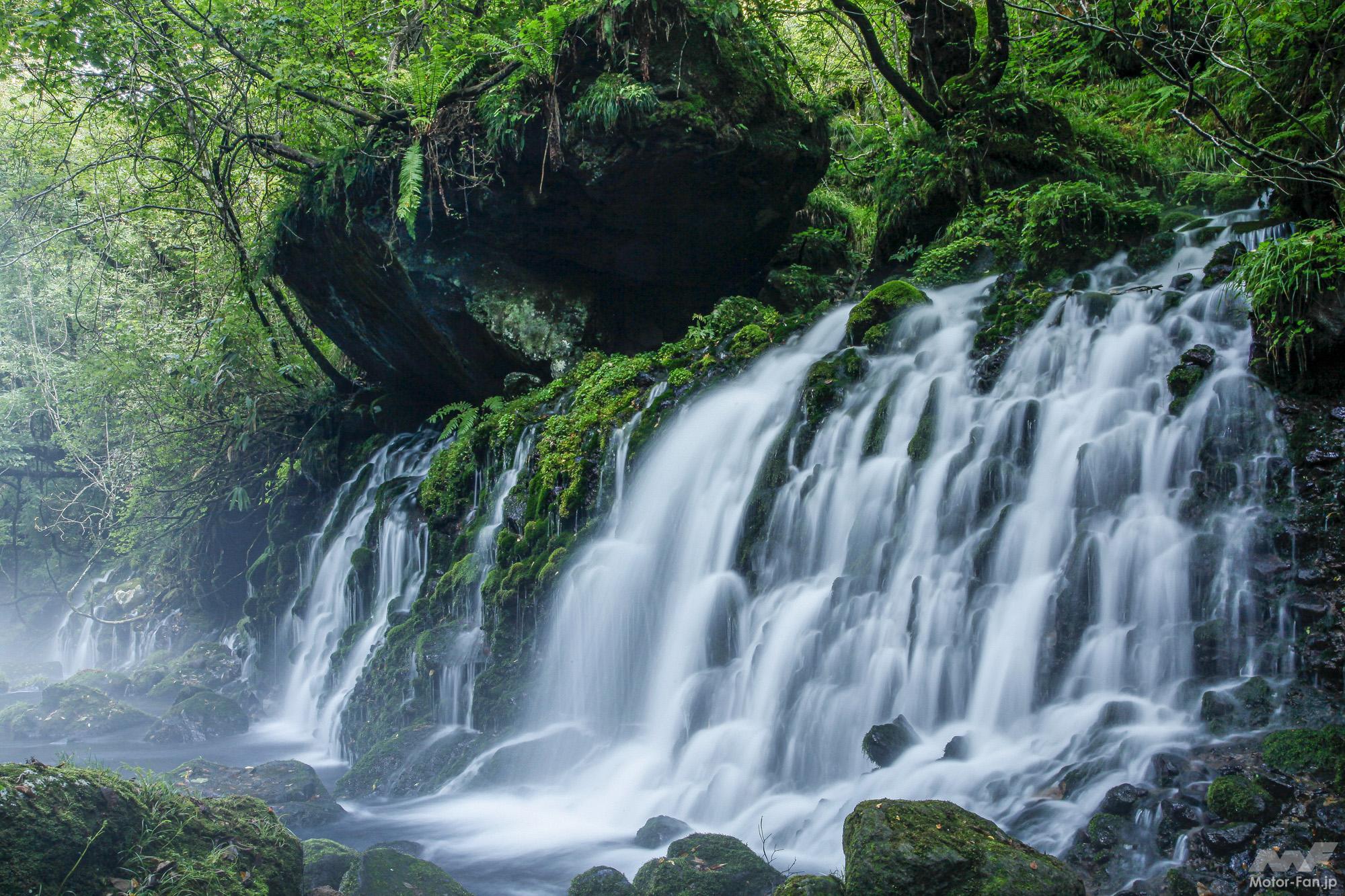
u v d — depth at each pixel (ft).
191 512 55.21
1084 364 23.43
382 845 20.38
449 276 37.29
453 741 27.43
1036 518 21.20
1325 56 25.20
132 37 39.45
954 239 32.76
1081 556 19.98
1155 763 16.22
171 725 35.40
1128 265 28.14
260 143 42.01
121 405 56.39
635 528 28.37
